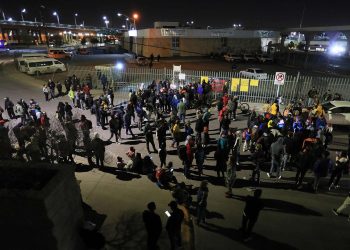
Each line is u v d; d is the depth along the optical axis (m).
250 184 10.84
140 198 9.86
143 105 18.95
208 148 14.09
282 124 13.38
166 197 9.93
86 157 13.13
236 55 47.78
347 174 11.54
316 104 17.14
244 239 7.95
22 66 34.31
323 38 94.88
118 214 9.00
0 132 12.59
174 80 24.61
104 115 16.59
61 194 6.31
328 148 14.02
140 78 29.39
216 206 9.48
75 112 20.02
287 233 8.23
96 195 10.02
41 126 13.29
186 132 13.30
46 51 62.19
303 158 10.05
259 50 55.41
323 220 8.78
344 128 16.48
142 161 11.70
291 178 11.26
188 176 11.40
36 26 101.00
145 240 7.93
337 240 7.96
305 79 23.12
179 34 51.25
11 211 5.77
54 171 6.84
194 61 48.06
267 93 23.36
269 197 9.98
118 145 14.59
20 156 11.59
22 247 6.12
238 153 12.08
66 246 6.48
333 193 10.25
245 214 7.60
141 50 54.81
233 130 13.65
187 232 7.51
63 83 29.36
